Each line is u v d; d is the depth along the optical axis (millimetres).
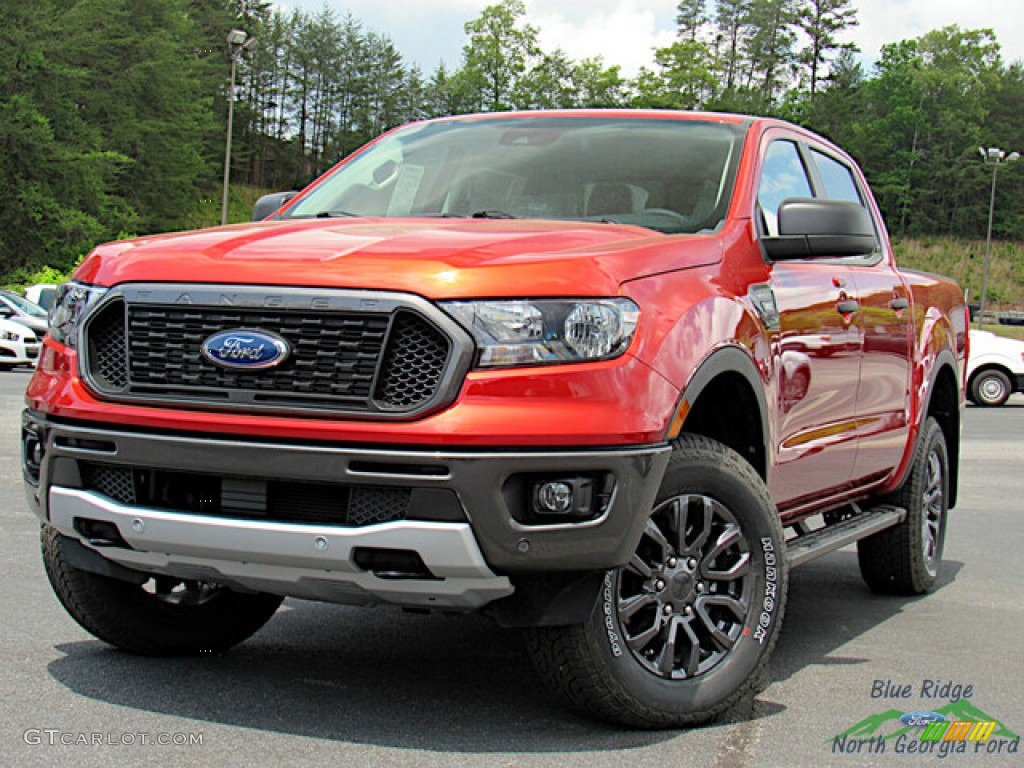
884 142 152625
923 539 6254
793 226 4461
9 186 57969
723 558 4008
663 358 3637
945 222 153375
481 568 3359
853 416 5270
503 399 3371
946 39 167375
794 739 3809
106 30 66438
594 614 3611
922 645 5207
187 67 79688
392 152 5281
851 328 5152
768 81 145750
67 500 3734
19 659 4391
